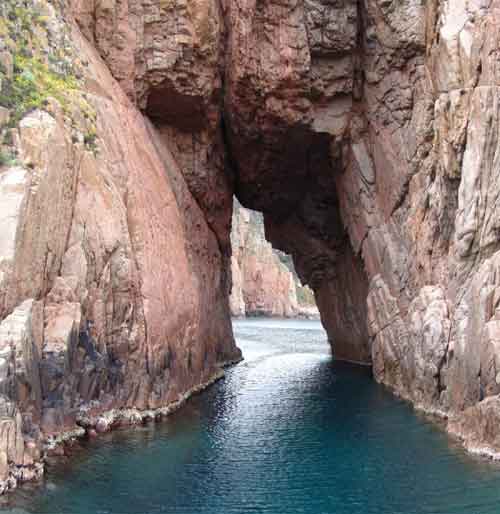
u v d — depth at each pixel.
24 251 15.95
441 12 23.45
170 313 22.28
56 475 14.46
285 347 50.56
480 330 18.05
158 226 22.80
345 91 28.97
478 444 17.22
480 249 19.95
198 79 26.53
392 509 13.21
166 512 12.85
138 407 20.08
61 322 16.88
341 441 18.50
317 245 38.59
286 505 13.43
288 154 32.88
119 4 25.39
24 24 20.25
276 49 27.75
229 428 19.86
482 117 19.84
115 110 23.25
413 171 25.31
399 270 26.17
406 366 25.12
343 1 27.86
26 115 17.94
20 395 14.72
